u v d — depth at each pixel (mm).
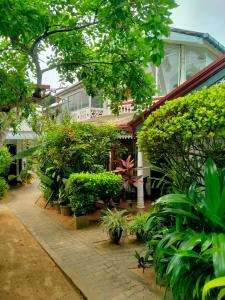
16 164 17266
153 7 3164
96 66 5398
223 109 3551
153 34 3334
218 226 3059
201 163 4406
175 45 12406
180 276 2830
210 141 4070
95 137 9711
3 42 5047
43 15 3641
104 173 8539
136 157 10102
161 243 3201
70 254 5484
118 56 5082
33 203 11562
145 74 5164
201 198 3443
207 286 2152
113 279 4277
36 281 4391
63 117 13672
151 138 4121
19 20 3145
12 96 4777
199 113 3672
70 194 7957
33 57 4320
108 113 16219
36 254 5629
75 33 5059
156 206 3922
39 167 10812
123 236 6156
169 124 3902
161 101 7539
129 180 8883
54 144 9422
